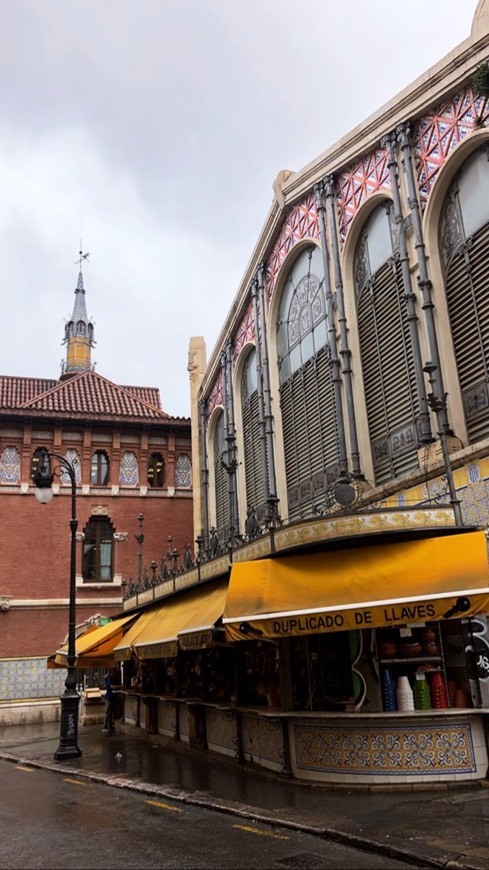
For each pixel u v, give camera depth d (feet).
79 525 97.96
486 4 41.19
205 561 51.39
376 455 47.52
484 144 40.16
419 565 33.27
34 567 94.73
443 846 22.88
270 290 66.39
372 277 49.44
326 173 55.21
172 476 103.86
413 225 44.37
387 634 36.40
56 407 102.37
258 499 68.23
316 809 29.84
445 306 41.93
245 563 37.73
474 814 26.78
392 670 36.22
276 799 32.58
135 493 101.45
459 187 42.09
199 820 29.91
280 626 34.22
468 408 39.52
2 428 98.94
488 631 34.37
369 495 44.83
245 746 44.50
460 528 34.22
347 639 37.88
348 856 23.41
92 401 107.24
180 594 57.36
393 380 46.06
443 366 41.11
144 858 23.66
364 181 51.13
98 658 73.20
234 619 35.27
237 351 75.72
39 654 92.22
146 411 108.17
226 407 77.10
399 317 45.65
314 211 57.82
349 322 51.44
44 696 91.66
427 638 35.73
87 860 23.57
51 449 100.01
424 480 40.29
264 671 43.73
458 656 35.88
